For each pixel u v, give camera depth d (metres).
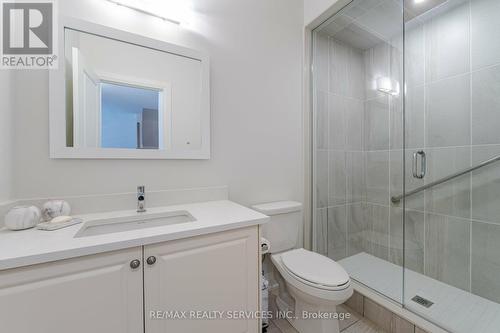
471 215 1.54
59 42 1.03
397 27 1.86
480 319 1.25
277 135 1.73
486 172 1.47
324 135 1.96
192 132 1.36
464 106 1.56
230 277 0.96
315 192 1.93
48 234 0.80
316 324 1.19
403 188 1.90
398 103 1.92
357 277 1.68
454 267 1.60
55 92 1.02
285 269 1.26
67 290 0.67
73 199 1.06
